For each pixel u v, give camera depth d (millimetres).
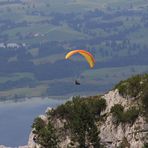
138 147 172375
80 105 184625
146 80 181750
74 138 182625
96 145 180375
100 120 184750
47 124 192750
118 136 178375
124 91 183375
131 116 177125
